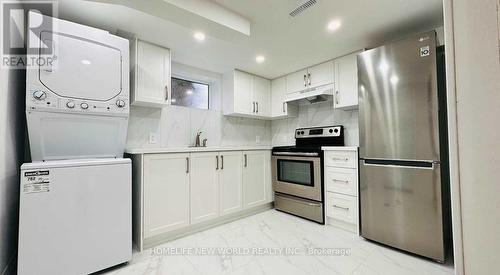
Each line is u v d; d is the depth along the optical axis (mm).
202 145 2992
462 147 345
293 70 3117
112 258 1607
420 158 1739
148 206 1962
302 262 1716
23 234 1322
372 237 2012
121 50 1846
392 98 1886
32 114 1507
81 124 1713
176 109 2816
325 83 2775
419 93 1746
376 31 2055
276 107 3445
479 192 326
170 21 1721
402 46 1835
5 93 1388
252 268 1640
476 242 329
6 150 1416
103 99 1754
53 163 1446
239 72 3102
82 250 1495
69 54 1620
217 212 2482
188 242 2076
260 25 1944
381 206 1957
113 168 1644
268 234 2250
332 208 2434
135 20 1839
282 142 3699
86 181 1530
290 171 2891
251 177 2881
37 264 1352
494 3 313
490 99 315
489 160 316
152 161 2010
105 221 1592
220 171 2541
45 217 1384
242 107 3125
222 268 1644
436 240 1669
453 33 356
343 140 2850
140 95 2172
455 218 355
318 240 2100
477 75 328
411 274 1540
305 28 1999
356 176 2225
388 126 1907
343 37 2166
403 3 1652
